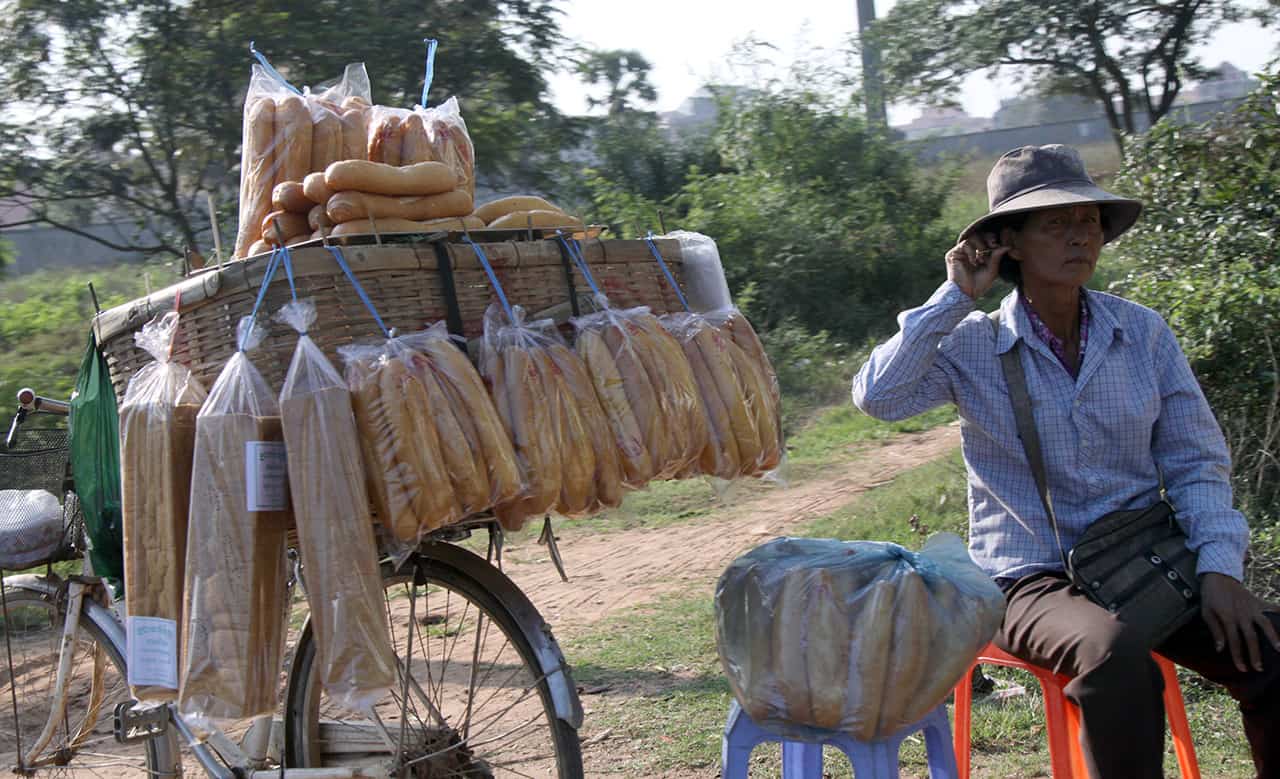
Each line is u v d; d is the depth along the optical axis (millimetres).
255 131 2957
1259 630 2562
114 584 2969
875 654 2316
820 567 2400
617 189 15883
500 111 15062
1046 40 20734
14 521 3217
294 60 13234
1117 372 2770
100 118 13445
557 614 5996
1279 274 5293
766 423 2855
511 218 2855
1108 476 2781
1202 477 2754
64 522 3268
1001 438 2852
